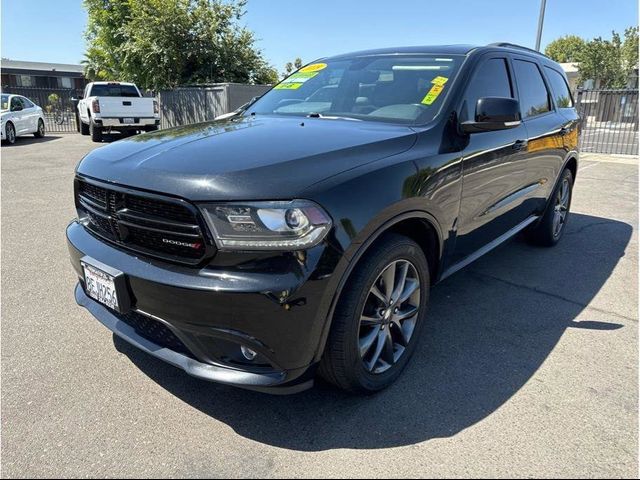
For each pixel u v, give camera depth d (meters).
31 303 3.68
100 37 24.34
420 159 2.67
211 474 2.10
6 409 2.47
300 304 2.08
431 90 3.22
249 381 2.17
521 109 4.02
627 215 6.84
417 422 2.44
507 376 2.85
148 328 2.45
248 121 3.35
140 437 2.30
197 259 2.15
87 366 2.87
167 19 19.34
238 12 20.78
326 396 2.63
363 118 3.22
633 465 2.16
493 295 4.01
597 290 4.16
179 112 18.52
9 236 5.36
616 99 15.50
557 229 5.34
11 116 15.54
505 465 2.16
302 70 4.24
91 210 2.65
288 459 2.19
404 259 2.62
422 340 3.25
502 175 3.59
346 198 2.21
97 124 15.59
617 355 3.09
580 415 2.50
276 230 2.04
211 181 2.12
